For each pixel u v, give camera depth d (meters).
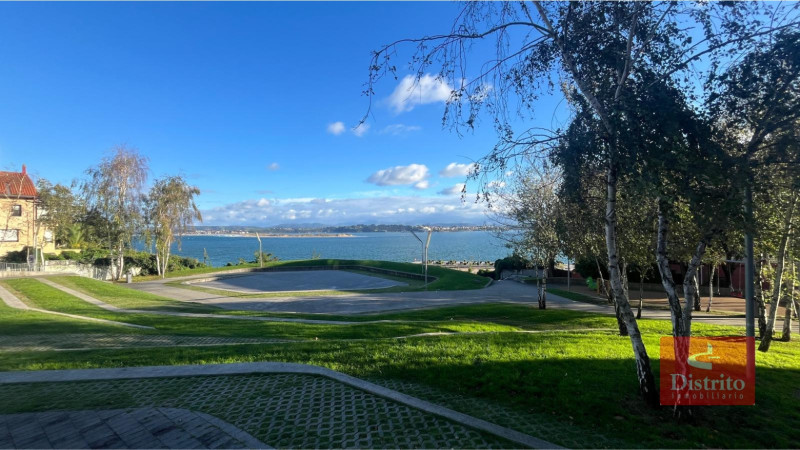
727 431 4.55
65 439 4.27
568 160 5.17
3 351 8.23
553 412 4.95
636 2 4.75
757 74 4.59
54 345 8.98
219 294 26.36
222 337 10.28
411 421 4.70
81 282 25.73
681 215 5.46
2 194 38.25
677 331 5.05
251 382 6.12
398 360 7.04
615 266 5.46
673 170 4.28
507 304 20.36
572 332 11.59
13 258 38.91
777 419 4.89
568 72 5.73
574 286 31.09
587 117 5.12
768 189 5.20
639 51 5.12
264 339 10.08
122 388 5.88
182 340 9.80
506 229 17.30
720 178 4.08
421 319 15.41
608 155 4.65
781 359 8.04
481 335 10.24
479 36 5.47
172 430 4.47
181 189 37.72
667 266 5.31
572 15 5.30
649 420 4.76
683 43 5.00
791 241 9.15
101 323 12.33
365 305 21.23
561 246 13.87
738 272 25.56
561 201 8.30
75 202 35.06
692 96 4.90
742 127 4.99
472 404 5.23
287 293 26.47
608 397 5.32
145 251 41.84
